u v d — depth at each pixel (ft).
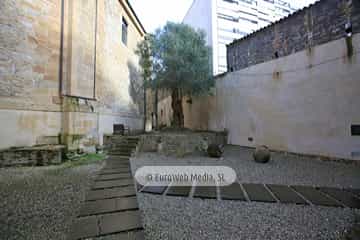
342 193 10.25
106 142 23.61
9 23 15.76
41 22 17.69
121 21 30.19
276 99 22.57
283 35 21.79
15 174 13.20
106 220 7.11
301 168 15.72
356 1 15.74
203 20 43.73
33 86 17.10
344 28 16.43
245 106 27.09
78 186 10.89
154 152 23.26
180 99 32.17
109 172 14.15
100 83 23.68
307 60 19.22
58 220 7.03
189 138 24.09
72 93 19.25
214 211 8.06
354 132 15.78
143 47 35.17
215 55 39.86
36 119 17.21
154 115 57.06
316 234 6.40
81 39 20.43
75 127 19.10
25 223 6.78
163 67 28.17
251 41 26.32
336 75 16.92
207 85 29.86
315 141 18.53
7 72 15.62
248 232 6.52
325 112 17.71
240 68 28.22
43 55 17.79
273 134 22.91
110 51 26.48
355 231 6.19
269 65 23.45
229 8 42.75
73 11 19.57
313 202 9.04
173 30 29.40
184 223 7.07
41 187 10.60
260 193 10.20
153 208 8.27
